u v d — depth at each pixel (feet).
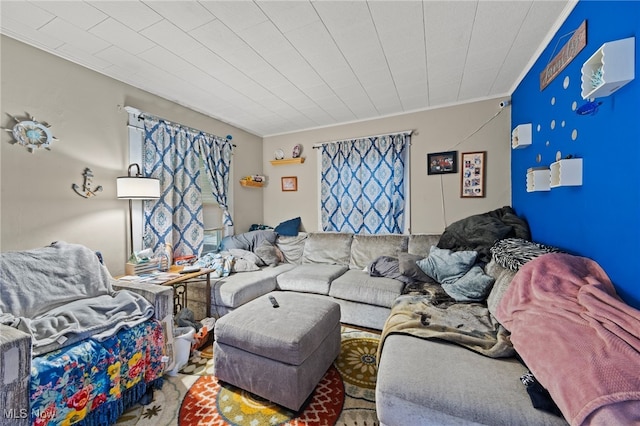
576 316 3.64
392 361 4.29
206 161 10.87
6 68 6.02
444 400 3.48
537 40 6.57
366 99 10.11
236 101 10.13
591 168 4.69
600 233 4.46
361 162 12.12
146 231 8.73
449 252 8.38
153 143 9.00
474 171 10.33
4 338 3.60
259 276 9.46
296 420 4.83
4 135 5.99
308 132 13.47
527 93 7.96
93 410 4.49
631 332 3.05
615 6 4.04
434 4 5.38
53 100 6.77
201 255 10.52
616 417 2.48
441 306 6.36
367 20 5.83
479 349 4.47
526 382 3.58
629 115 3.74
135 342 5.18
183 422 4.79
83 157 7.33
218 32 6.16
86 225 7.38
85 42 6.43
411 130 11.29
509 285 5.23
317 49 6.88
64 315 5.09
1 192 5.93
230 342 5.52
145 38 6.33
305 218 13.62
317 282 9.18
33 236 6.39
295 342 4.87
